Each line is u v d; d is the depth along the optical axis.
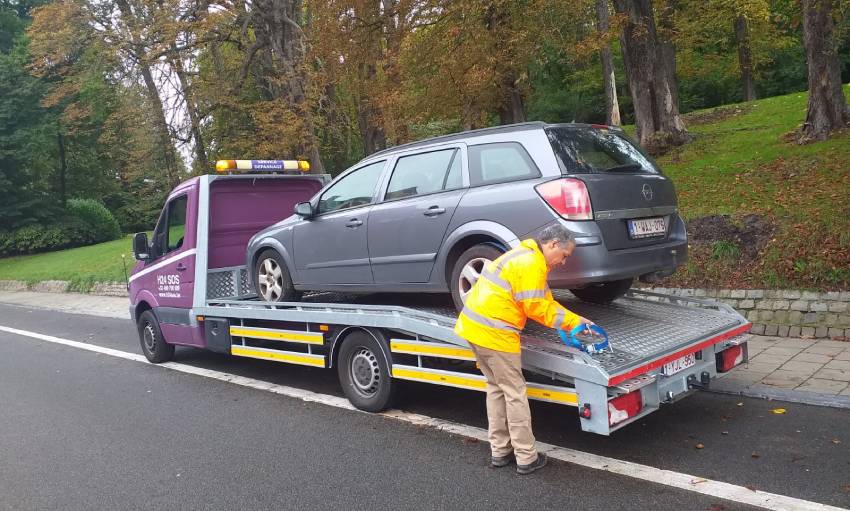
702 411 5.20
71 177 38.47
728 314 5.38
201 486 4.48
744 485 3.85
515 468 4.35
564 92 27.31
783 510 3.52
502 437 4.34
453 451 4.75
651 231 5.01
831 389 5.40
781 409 5.11
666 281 8.63
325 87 16.64
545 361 4.27
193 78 17.98
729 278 8.20
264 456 4.96
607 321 5.20
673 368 4.49
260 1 17.08
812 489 3.74
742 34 23.72
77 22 19.09
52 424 6.22
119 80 18.38
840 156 10.18
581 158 4.84
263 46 18.09
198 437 5.53
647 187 5.02
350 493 4.17
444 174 5.39
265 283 7.11
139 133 18.05
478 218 4.95
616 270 4.61
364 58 13.76
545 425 5.09
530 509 3.74
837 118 11.29
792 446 4.38
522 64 13.31
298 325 6.37
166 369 8.32
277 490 4.32
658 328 4.96
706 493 3.77
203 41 17.48
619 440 4.69
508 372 4.18
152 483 4.59
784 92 28.86
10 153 29.44
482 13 11.79
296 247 6.62
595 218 4.55
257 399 6.58
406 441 5.02
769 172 10.46
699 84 29.03
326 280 6.34
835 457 4.16
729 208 9.38
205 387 7.25
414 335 5.29
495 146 5.10
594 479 4.07
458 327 4.35
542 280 4.04
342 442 5.11
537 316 4.03
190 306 7.66
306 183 8.47
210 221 7.62
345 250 6.09
